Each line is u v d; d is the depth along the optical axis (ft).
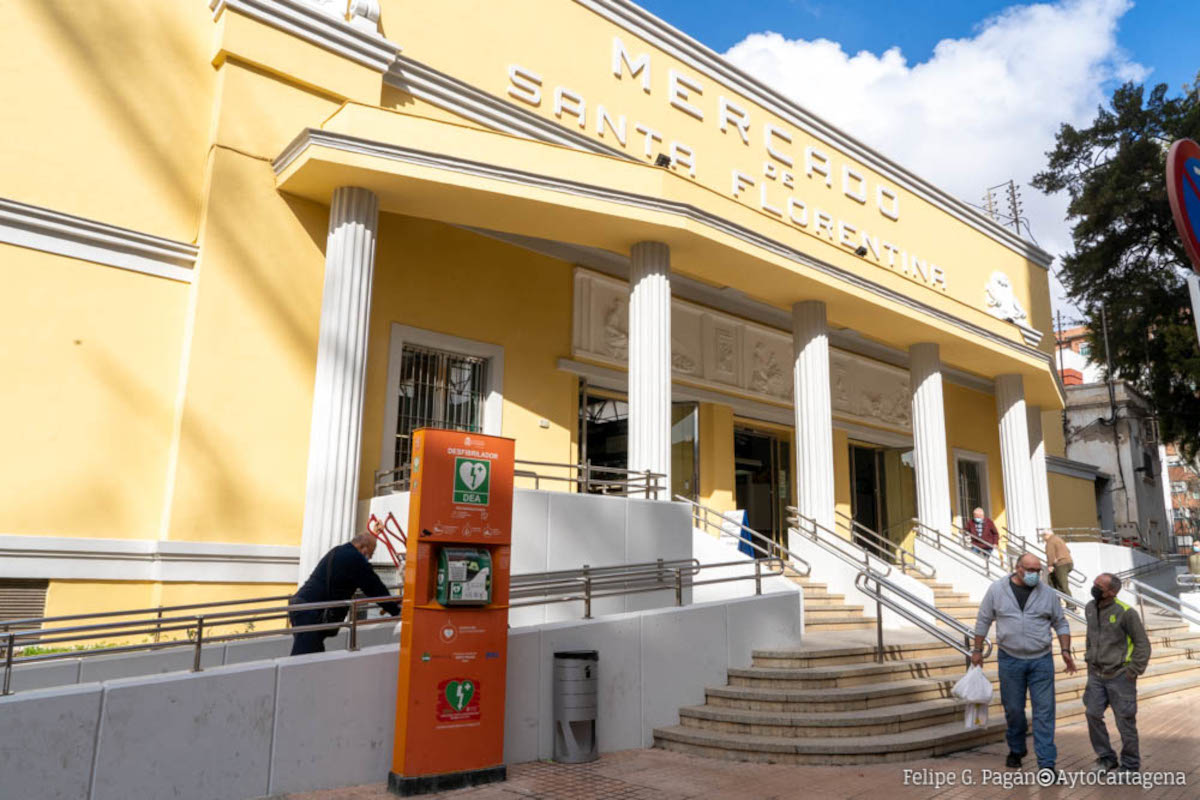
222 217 31.30
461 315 39.88
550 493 29.99
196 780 17.58
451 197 33.50
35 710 15.97
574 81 44.24
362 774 19.97
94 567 27.63
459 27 40.06
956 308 55.06
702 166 49.34
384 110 32.45
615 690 24.88
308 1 35.27
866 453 68.69
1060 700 32.22
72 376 28.53
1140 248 88.43
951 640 26.45
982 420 75.61
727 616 28.60
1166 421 83.71
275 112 33.32
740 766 22.79
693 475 50.93
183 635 27.86
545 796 19.53
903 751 23.52
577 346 44.24
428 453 21.09
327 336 31.09
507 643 22.35
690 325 51.24
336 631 22.85
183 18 32.63
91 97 30.19
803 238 44.34
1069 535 93.56
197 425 29.63
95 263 29.50
